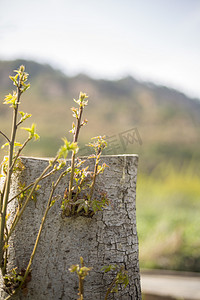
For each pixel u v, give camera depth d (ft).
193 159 31.17
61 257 4.32
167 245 15.48
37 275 4.30
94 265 4.34
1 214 3.83
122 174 4.59
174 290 10.71
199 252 14.87
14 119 3.91
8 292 4.18
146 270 14.08
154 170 28.27
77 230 4.36
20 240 4.38
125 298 4.44
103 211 4.45
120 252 4.47
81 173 4.18
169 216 19.93
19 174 4.49
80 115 4.10
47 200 4.42
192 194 24.48
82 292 3.88
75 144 3.60
